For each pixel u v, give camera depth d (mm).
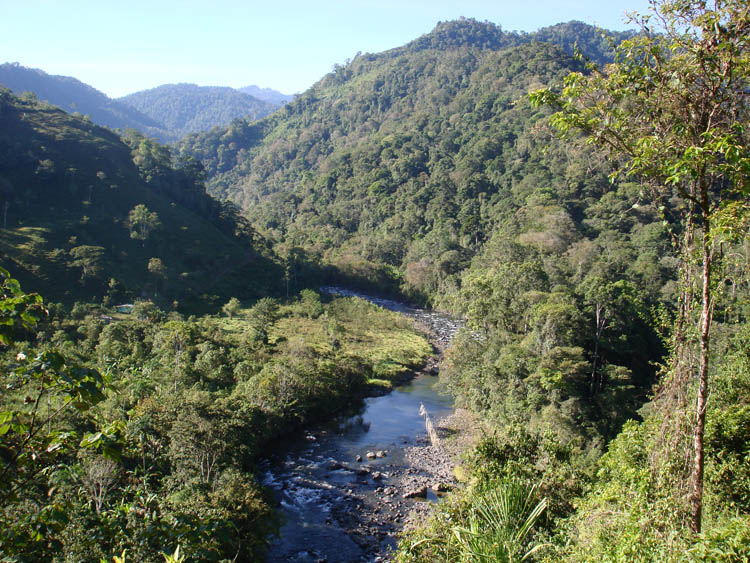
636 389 35750
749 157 6211
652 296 48781
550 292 44906
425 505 26000
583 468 24625
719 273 6910
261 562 20578
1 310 4949
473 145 125125
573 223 71312
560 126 7727
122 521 6812
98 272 64688
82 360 39531
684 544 6766
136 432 23734
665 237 62312
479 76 162750
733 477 11875
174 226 87500
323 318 70000
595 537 9586
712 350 15305
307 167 183250
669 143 6875
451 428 37812
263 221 140750
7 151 79812
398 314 79062
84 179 84000
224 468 24688
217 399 31875
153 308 59219
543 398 34094
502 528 8883
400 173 132000
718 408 13922
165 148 106625
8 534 4887
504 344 41688
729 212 6324
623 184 77688
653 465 8109
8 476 4992
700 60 6688
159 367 39969
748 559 6164
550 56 142250
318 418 39531
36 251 63750
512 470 15531
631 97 7305
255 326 60375
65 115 104438
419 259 99812
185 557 6012
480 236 94875
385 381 49906
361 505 26000
